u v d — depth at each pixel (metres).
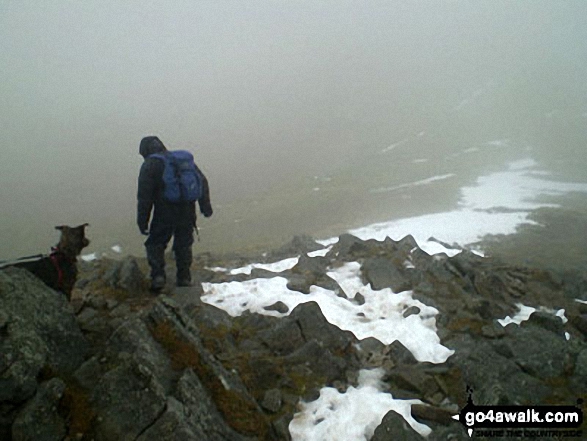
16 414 4.43
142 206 7.02
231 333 6.94
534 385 5.98
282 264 10.42
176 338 5.64
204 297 8.06
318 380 6.02
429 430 5.25
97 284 8.10
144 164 7.10
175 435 4.37
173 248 8.20
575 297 9.45
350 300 8.41
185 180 7.23
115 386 4.74
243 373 5.93
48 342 5.20
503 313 8.18
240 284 8.66
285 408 5.53
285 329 6.74
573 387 6.05
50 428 4.36
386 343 6.99
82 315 6.83
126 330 5.41
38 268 6.17
